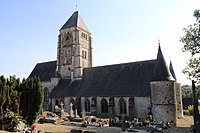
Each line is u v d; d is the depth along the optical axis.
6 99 19.97
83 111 42.97
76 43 53.50
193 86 19.92
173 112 35.53
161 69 37.50
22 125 20.84
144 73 42.16
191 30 22.00
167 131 27.05
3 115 19.31
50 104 51.00
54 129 25.48
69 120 36.56
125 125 29.14
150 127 28.70
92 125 31.70
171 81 36.41
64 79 54.41
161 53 38.78
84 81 50.16
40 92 24.23
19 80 24.00
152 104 36.94
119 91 42.03
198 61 22.23
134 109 38.97
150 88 38.12
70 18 57.94
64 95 49.25
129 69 45.44
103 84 46.00
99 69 50.34
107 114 42.06
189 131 26.59
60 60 56.06
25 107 23.11
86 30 57.09
